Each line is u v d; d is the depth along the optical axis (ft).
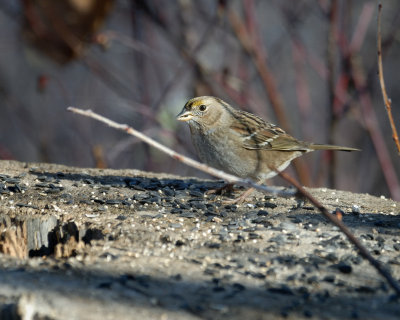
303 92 47.62
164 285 21.06
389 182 42.16
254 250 24.34
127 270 22.07
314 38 57.88
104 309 19.17
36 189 30.99
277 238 25.49
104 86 58.49
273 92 42.57
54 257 24.11
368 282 21.98
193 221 27.48
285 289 21.06
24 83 59.26
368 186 53.52
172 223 27.04
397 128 57.93
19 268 21.85
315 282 21.76
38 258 23.36
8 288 20.16
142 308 19.39
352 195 32.37
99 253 23.57
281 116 42.60
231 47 49.24
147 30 49.57
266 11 61.11
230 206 29.71
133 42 45.52
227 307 19.79
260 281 21.79
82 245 25.36
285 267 22.91
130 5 46.21
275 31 59.88
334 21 42.55
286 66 55.52
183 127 49.80
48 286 20.44
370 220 28.19
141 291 20.52
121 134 53.62
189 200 30.68
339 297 20.83
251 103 44.09
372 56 53.06
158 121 43.19
